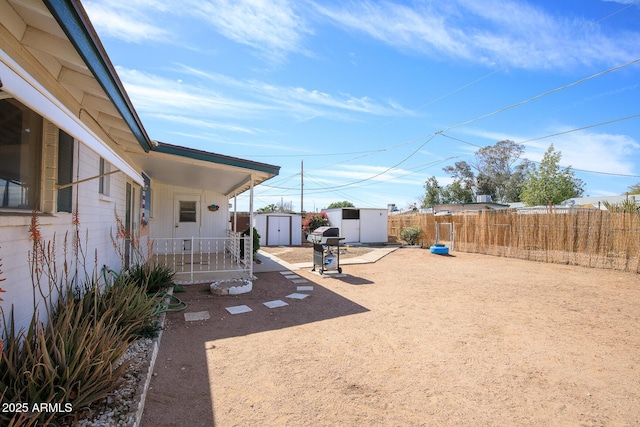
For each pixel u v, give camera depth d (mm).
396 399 2994
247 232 11734
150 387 3057
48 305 3311
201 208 13312
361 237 21750
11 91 1384
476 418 2729
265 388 3131
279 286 7906
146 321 4234
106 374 2596
